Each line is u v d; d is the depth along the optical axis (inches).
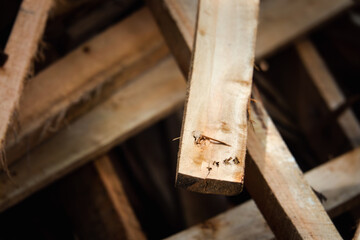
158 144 72.1
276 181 43.7
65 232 64.9
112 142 60.7
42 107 58.0
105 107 62.0
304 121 75.7
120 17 71.1
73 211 64.1
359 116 74.2
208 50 41.9
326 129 71.9
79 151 59.6
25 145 57.4
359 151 57.4
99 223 61.7
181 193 67.0
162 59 64.7
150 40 62.7
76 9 68.8
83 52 61.5
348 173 55.9
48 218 65.5
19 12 48.1
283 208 42.9
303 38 75.7
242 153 38.2
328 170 56.3
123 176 66.7
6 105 44.5
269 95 78.1
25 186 57.4
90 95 60.1
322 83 73.0
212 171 37.4
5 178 57.5
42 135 58.2
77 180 63.1
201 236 53.2
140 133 72.2
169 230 66.6
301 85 75.9
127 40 62.6
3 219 64.3
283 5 71.2
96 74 60.6
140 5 70.7
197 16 43.4
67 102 58.7
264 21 70.1
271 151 44.8
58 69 60.2
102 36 62.7
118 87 62.8
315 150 73.7
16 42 46.8
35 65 64.7
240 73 41.3
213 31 42.9
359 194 54.3
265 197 44.4
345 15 77.0
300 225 42.3
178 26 49.8
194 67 41.0
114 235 60.4
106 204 61.0
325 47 81.4
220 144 38.2
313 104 74.2
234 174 37.4
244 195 64.7
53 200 65.5
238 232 52.9
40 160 58.6
